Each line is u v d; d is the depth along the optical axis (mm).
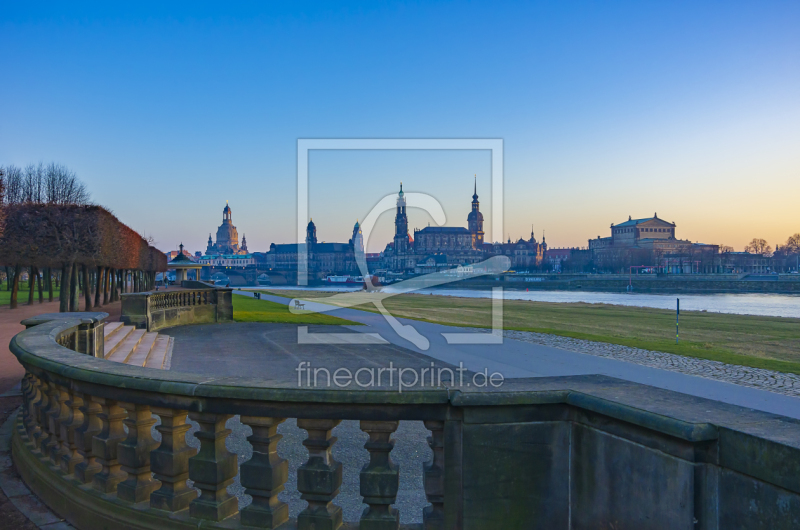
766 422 2764
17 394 9609
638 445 3066
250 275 194125
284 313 33062
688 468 2789
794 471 2355
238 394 3654
